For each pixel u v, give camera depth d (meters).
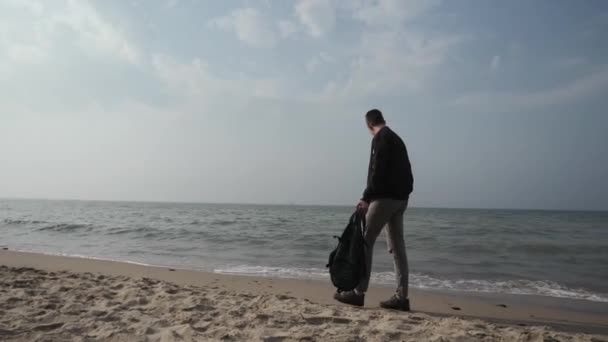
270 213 46.31
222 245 11.50
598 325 3.56
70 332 2.39
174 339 2.32
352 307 3.61
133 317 2.77
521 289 5.79
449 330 2.66
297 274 6.77
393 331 2.60
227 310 3.11
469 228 20.11
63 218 26.33
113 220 24.31
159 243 11.90
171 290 3.88
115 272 5.90
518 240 13.11
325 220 27.53
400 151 3.56
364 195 3.60
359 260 3.56
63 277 4.52
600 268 7.94
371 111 3.82
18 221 20.09
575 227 23.95
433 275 6.93
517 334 2.63
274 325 2.71
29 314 2.75
